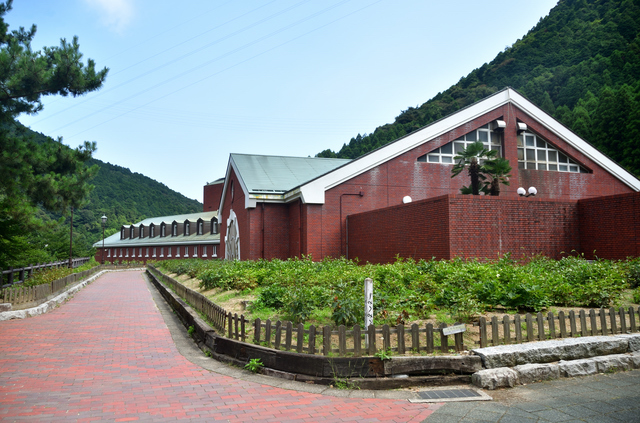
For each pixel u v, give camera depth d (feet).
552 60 316.40
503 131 79.20
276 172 95.09
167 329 35.42
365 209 75.05
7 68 40.63
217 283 48.85
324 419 15.76
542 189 80.07
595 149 83.61
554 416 15.43
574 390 18.13
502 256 51.13
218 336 26.18
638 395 17.38
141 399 18.20
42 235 115.65
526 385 18.99
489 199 51.62
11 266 52.47
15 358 25.43
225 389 19.52
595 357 21.09
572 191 82.12
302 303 27.25
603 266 34.32
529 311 28.25
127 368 23.31
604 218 52.70
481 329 21.07
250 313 32.42
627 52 241.35
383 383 19.08
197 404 17.53
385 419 15.67
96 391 19.30
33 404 17.57
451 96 350.23
